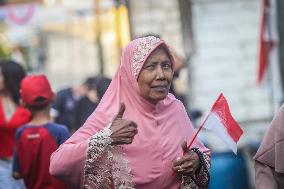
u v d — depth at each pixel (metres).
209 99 16.12
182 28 16.08
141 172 7.07
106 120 7.19
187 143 7.32
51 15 25.36
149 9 16.88
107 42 26.28
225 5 16.08
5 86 10.59
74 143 7.18
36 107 9.48
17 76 10.66
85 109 15.76
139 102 7.21
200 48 16.11
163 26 16.91
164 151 7.15
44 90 9.47
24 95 9.47
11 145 10.44
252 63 16.08
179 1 16.08
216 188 13.95
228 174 13.98
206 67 16.09
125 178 7.04
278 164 7.28
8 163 10.34
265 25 15.02
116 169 7.03
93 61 30.69
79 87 16.06
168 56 7.24
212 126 7.26
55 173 7.18
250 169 14.58
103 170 7.04
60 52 30.47
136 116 7.20
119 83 7.34
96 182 7.06
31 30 26.94
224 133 7.29
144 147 7.11
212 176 13.95
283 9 15.09
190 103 16.08
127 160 7.06
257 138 15.72
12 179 10.22
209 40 16.11
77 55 30.83
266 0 15.02
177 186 7.20
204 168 7.21
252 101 16.02
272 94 15.76
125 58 7.26
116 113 7.16
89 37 29.61
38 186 9.47
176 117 7.41
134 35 16.84
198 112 12.86
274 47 15.13
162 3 16.88
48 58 30.12
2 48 26.56
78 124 15.89
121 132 6.88
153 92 7.14
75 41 30.31
